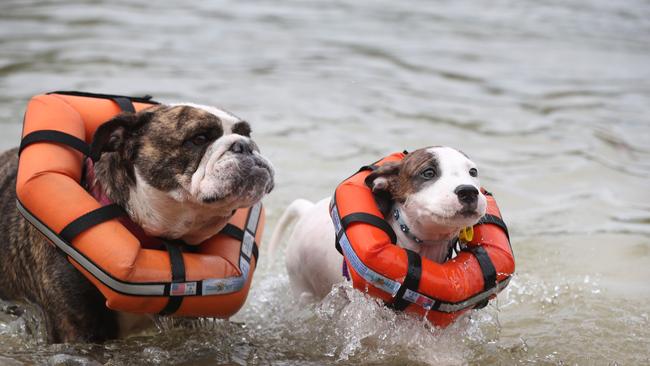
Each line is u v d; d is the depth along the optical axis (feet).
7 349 26.61
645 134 55.11
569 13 103.24
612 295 32.07
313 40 81.56
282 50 76.33
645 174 47.50
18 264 27.55
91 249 24.50
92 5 94.32
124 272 24.30
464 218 24.61
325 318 28.84
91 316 25.95
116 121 24.67
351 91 62.69
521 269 34.68
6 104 54.03
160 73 64.90
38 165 25.52
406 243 27.17
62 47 72.54
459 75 70.18
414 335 27.02
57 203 24.93
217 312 26.76
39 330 27.63
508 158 49.21
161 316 27.37
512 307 31.35
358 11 99.45
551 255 36.17
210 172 23.58
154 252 25.48
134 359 26.02
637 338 28.27
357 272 25.98
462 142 51.75
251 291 33.19
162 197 24.72
